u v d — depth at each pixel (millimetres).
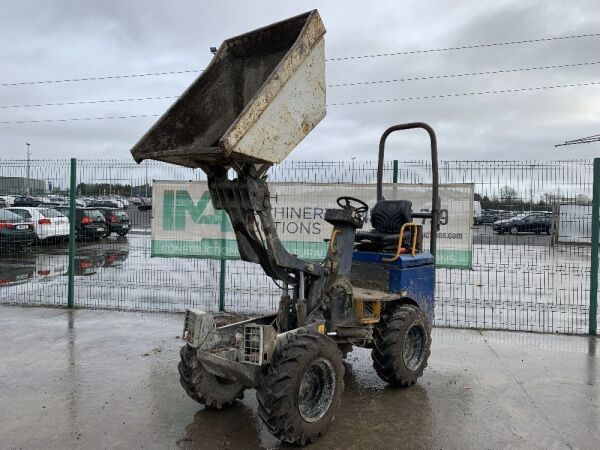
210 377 4859
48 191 10320
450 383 5805
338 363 4484
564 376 6062
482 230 13195
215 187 4656
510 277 14375
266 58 4965
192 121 4793
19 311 8922
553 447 4328
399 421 4801
